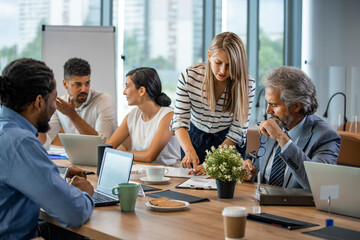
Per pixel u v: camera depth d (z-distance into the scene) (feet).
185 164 7.96
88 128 11.83
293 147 6.33
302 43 20.48
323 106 19.57
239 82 8.16
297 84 6.53
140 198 6.16
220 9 19.47
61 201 4.69
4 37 16.72
